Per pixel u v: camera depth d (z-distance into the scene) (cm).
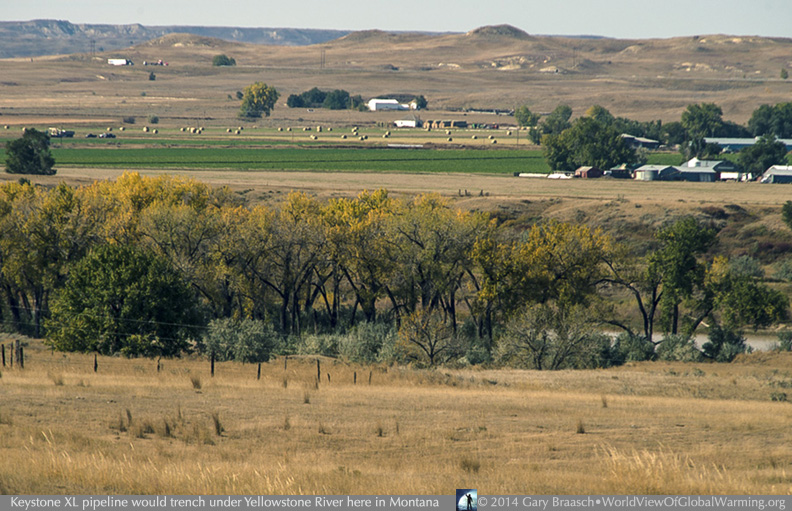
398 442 8238
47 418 8206
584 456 7931
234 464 6525
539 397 12350
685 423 9812
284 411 9631
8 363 13400
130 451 6956
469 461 7056
